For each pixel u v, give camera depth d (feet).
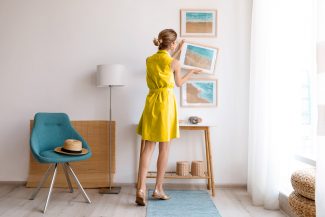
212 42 12.26
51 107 12.41
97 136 12.36
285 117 9.39
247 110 12.30
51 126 11.18
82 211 9.47
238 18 12.25
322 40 6.18
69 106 12.42
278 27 9.24
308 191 7.02
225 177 12.34
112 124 12.35
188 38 12.23
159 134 10.05
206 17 12.21
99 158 12.30
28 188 12.00
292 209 7.52
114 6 12.32
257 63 10.25
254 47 10.73
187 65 12.13
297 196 7.42
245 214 9.32
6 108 12.42
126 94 12.39
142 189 9.96
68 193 11.39
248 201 10.61
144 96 12.37
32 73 12.38
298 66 9.79
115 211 9.46
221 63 12.25
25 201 10.42
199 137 12.36
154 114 10.14
